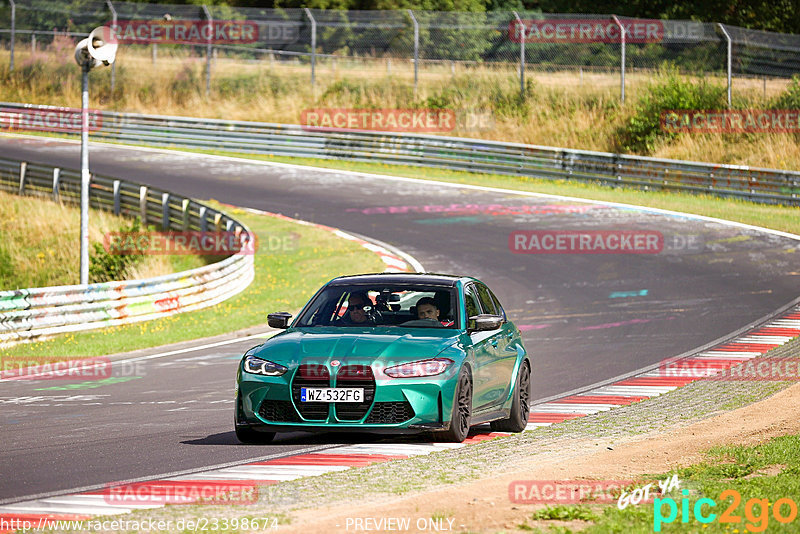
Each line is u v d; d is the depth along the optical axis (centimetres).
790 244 10631
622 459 3105
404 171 15938
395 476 2872
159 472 3084
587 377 5416
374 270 9906
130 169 15725
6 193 14312
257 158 17062
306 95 19212
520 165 15350
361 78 19425
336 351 3347
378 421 3275
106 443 3631
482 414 3612
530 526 2195
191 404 4634
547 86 18438
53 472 3102
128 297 8025
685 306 7969
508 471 2952
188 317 8275
